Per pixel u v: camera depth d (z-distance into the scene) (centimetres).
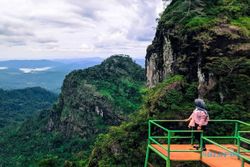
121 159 4384
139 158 4178
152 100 4450
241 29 4159
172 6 5319
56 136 18550
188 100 4209
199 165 3114
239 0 4712
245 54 4050
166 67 5006
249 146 3028
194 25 4388
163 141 3750
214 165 1466
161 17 5491
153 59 5769
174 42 4722
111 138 4806
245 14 4528
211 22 4297
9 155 17862
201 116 1730
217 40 4150
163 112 4181
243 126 3512
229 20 4331
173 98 4231
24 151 18125
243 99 3856
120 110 15962
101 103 16688
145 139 4316
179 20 4769
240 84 3938
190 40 4388
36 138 19838
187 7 4797
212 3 4712
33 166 14088
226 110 3750
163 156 1605
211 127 3656
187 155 1619
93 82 18125
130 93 17150
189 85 4325
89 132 16738
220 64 4053
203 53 4184
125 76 18362
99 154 4988
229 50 4094
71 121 18250
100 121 16575
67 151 16112
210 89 4091
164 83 4528
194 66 4366
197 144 1717
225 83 4003
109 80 18112
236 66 4009
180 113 4038
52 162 8800
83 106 17700
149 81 5969
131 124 4594
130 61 19588
